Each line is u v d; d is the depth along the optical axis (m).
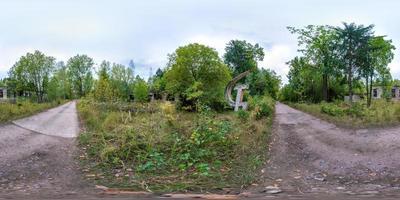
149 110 24.42
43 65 87.56
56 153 11.06
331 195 6.78
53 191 7.29
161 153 10.66
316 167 9.41
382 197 6.52
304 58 54.16
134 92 71.12
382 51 46.19
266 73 77.69
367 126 14.45
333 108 23.59
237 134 13.00
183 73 41.12
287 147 12.12
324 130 15.15
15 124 17.38
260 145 12.25
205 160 10.30
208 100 38.66
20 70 86.88
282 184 7.89
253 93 70.56
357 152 10.45
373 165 8.99
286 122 19.70
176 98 40.78
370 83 46.84
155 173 8.98
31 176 8.67
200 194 7.02
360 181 7.93
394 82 69.25
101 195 6.92
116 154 10.52
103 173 8.99
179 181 8.13
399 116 15.39
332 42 49.31
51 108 39.72
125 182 8.09
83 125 18.14
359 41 45.41
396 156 9.45
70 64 108.19
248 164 9.81
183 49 41.34
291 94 66.75
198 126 13.32
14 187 7.68
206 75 41.19
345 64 46.41
